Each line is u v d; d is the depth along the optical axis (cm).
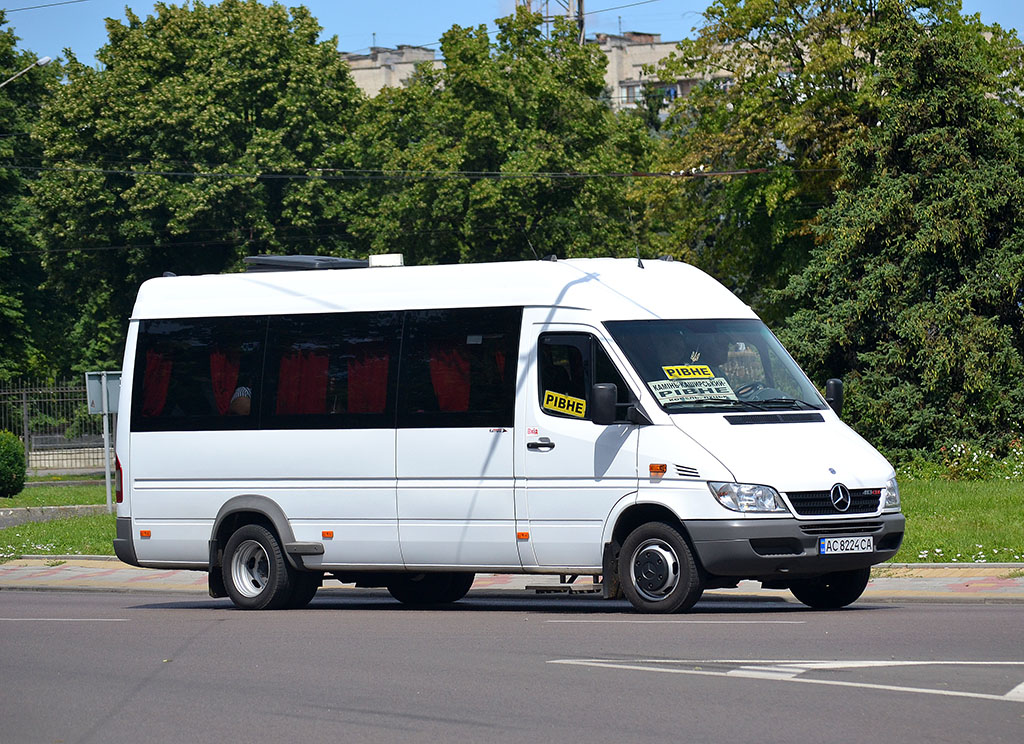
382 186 6625
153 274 6569
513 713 1104
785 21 6241
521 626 1673
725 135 6228
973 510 2956
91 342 8656
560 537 1816
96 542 3388
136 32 6588
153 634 1734
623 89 18025
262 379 2080
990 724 1005
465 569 1902
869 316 4372
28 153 7094
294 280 2094
